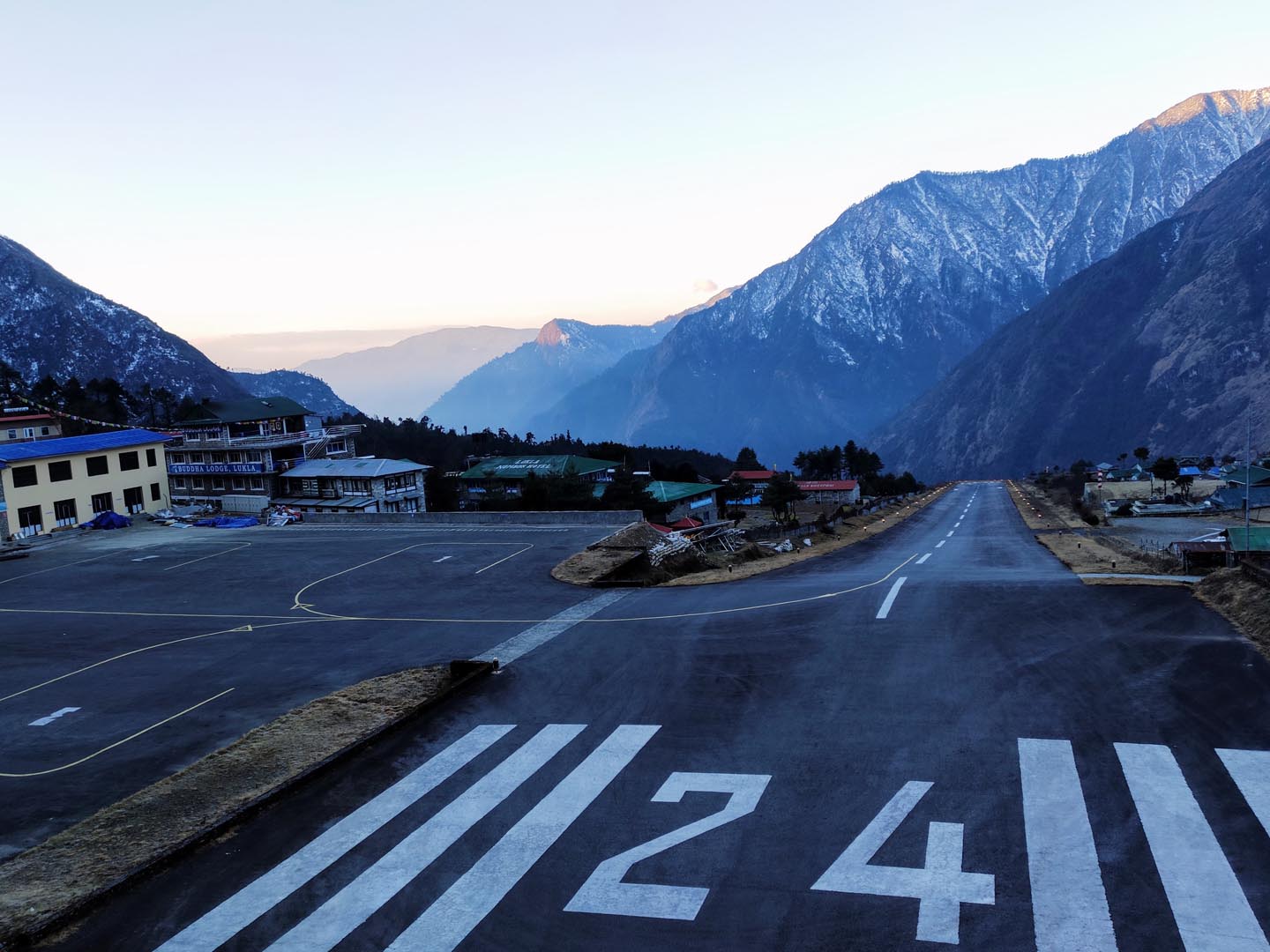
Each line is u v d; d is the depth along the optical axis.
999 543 56.31
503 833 10.94
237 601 30.75
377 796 12.39
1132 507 100.88
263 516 60.41
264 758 14.33
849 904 8.88
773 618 22.39
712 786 11.94
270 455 74.50
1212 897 8.59
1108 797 10.84
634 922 8.80
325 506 69.62
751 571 34.19
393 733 15.08
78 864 11.04
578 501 69.44
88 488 57.09
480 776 12.87
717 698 15.79
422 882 9.87
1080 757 12.08
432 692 17.47
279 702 18.20
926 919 8.53
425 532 48.38
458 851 10.56
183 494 78.94
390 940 8.76
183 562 40.84
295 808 12.16
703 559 41.22
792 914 8.77
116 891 10.11
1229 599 20.23
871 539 63.16
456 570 35.00
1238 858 9.27
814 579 30.16
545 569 33.84
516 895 9.47
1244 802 10.47
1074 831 10.05
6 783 14.70
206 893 9.99
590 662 18.92
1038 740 12.81
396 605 28.45
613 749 13.58
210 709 18.05
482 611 26.41
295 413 83.75
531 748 13.87
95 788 14.17
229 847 11.12
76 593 33.91
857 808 11.00
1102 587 23.92
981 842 9.95
